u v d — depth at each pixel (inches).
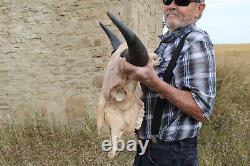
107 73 107.0
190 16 112.9
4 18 277.7
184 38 109.9
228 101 315.6
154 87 103.1
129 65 100.1
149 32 336.8
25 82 280.2
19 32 277.4
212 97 106.8
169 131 112.3
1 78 281.7
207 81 106.5
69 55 274.4
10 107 282.5
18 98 281.6
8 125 277.1
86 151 222.4
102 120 107.6
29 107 280.7
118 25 93.4
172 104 110.0
